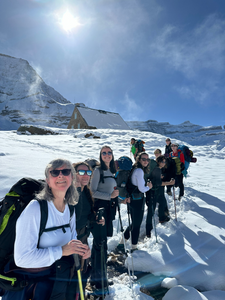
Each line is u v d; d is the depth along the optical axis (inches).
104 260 108.0
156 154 210.2
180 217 187.8
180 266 123.0
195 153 657.6
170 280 113.5
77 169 95.3
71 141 734.5
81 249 61.1
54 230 61.3
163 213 176.2
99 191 120.3
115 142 742.5
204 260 125.5
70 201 68.0
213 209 195.8
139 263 128.6
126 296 103.3
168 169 187.9
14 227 61.4
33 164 273.6
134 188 136.9
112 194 118.3
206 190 262.2
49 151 428.8
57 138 809.5
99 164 128.3
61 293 64.7
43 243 59.4
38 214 57.9
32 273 61.7
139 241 161.0
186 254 133.0
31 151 386.3
